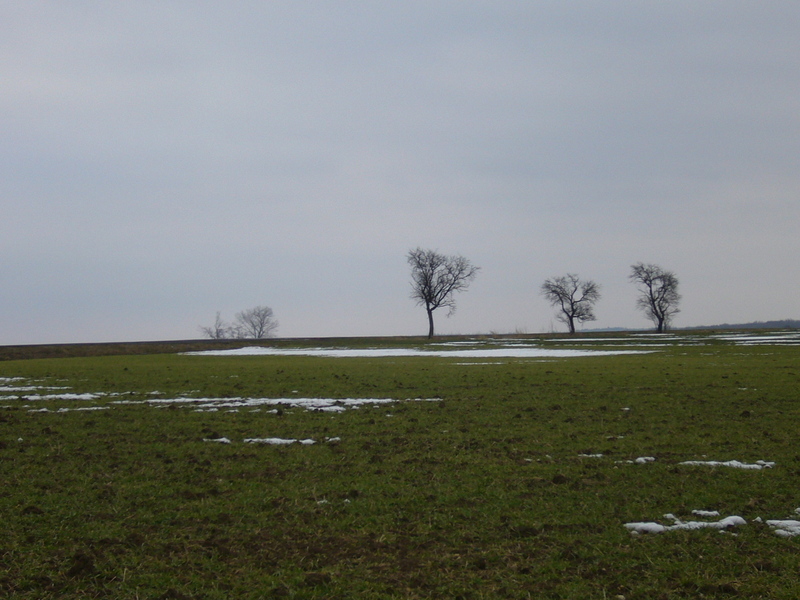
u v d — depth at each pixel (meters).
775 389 27.42
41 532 10.51
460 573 8.88
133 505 11.93
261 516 11.29
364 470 14.38
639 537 10.02
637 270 147.00
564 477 13.30
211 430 19.55
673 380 32.34
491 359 56.84
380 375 38.62
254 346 99.12
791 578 8.41
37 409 24.47
